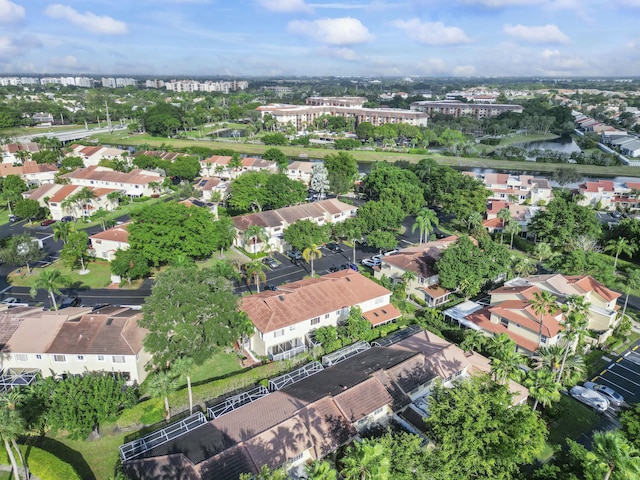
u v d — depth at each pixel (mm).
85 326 67750
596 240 116500
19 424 46219
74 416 53969
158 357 64250
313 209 129500
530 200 161125
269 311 73625
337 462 51875
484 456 44562
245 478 41906
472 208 132375
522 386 63438
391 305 84812
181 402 61438
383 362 64250
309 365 68688
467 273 87062
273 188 141000
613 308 83750
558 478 45781
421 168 172375
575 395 64938
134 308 84625
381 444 42312
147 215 98625
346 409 54406
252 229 106438
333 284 82125
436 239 122750
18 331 67500
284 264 107875
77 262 105625
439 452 44594
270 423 52250
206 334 64188
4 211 144875
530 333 72688
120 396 58656
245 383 65812
